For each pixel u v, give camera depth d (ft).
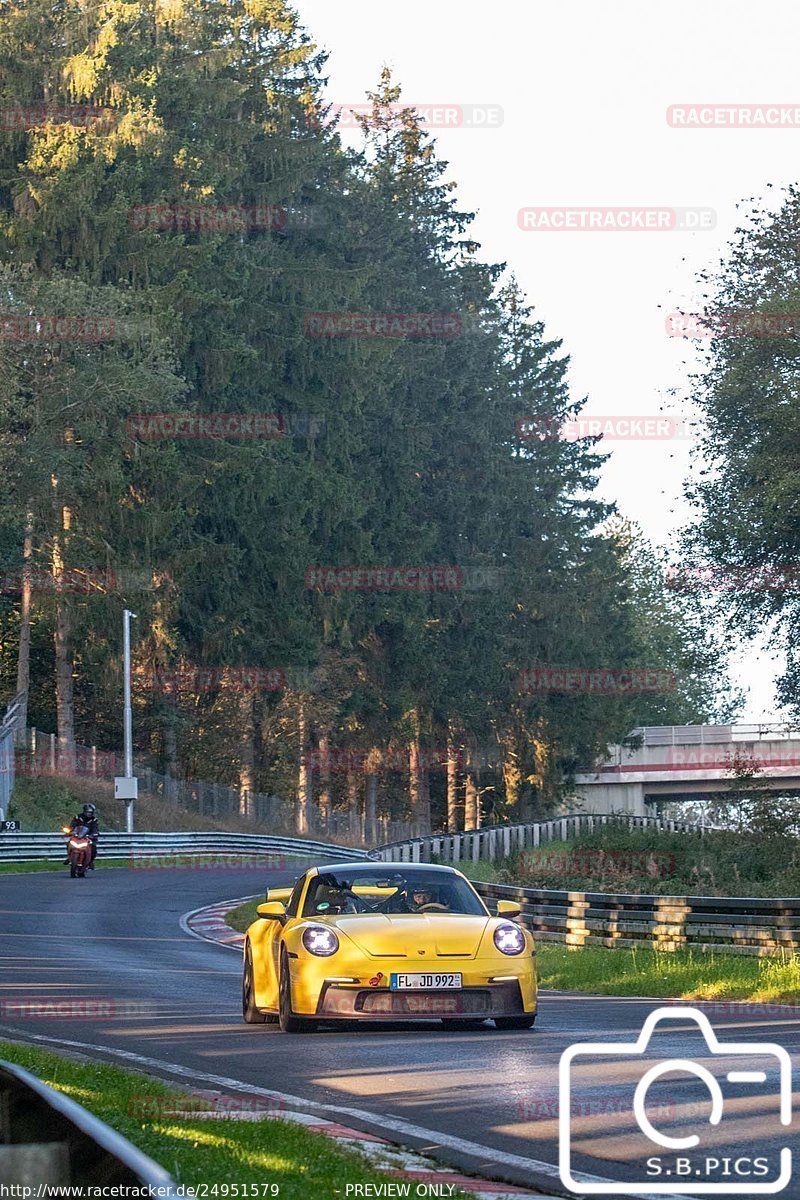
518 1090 113.80
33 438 617.21
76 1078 114.62
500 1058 131.44
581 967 240.53
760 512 480.64
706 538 493.36
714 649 504.02
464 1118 103.24
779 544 495.00
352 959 152.05
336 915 161.58
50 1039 151.53
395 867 171.22
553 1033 151.53
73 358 634.43
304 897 167.32
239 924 352.08
